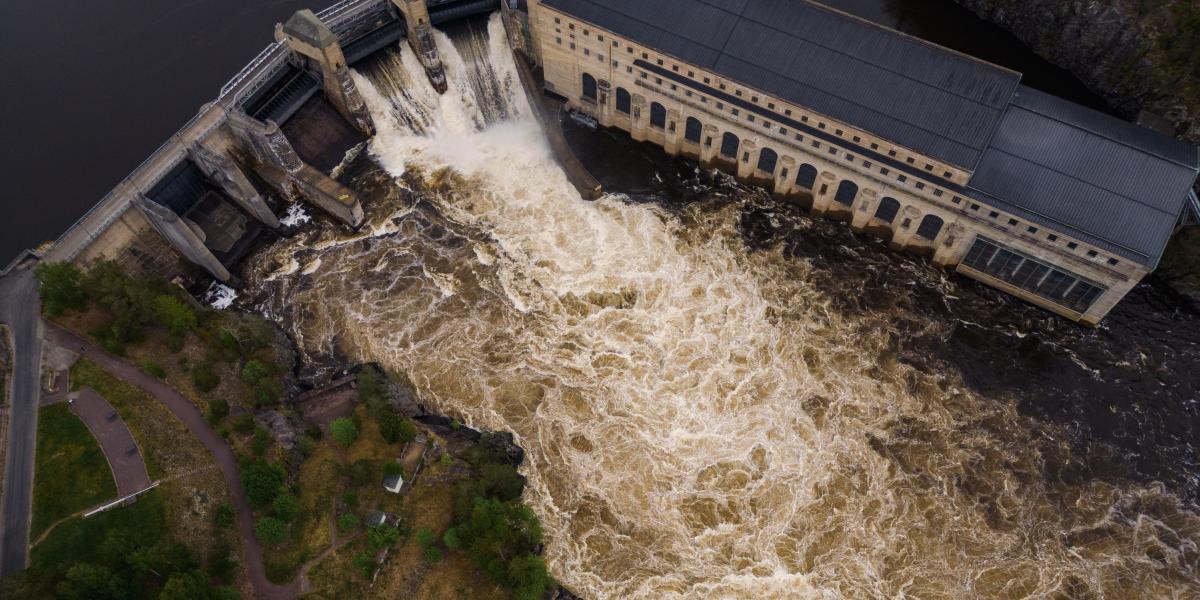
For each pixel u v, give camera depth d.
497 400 123.31
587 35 139.62
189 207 139.12
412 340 129.62
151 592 94.94
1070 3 152.50
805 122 129.38
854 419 121.31
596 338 130.00
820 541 110.88
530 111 157.75
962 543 110.50
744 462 117.56
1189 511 112.69
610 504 114.06
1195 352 126.62
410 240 141.38
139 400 113.00
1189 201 131.88
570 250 140.25
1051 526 111.69
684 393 124.12
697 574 108.44
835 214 142.38
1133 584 107.00
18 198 136.38
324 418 117.69
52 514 102.69
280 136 134.62
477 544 99.81
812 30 133.50
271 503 104.50
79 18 163.88
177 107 148.62
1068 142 123.50
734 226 142.62
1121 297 120.81
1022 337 129.00
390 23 152.50
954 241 129.75
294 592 100.56
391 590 101.44
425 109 155.00
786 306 132.88
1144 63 146.12
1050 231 117.88
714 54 133.50
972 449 118.38
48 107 148.62
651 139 154.00
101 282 116.69
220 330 120.06
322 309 133.00
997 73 126.81
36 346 116.56
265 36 160.12
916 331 129.75
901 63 129.38
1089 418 120.81
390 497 108.50
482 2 156.75
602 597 106.50
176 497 104.81
